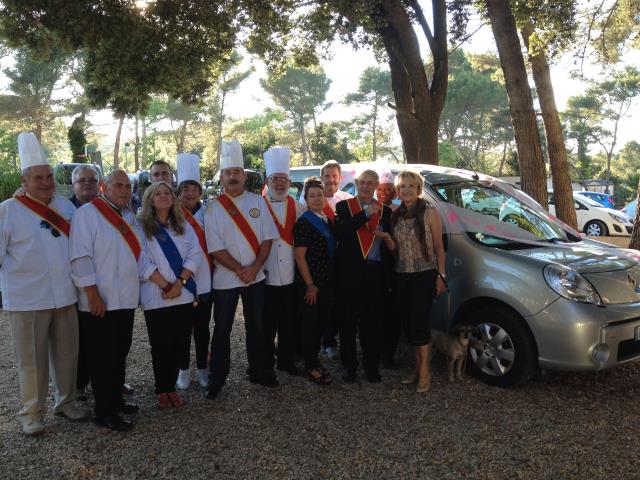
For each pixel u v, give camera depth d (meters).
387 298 4.88
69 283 3.80
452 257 4.78
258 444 3.61
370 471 3.26
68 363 3.93
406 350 5.53
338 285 4.59
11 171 9.57
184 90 13.36
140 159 69.94
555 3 10.66
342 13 10.88
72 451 3.54
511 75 8.13
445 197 5.06
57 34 11.33
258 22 12.33
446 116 56.28
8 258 3.67
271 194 4.75
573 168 61.25
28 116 45.38
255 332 4.52
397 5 10.44
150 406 4.27
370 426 3.84
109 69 12.22
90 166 4.50
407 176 4.43
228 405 4.24
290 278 4.72
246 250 4.34
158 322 4.09
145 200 4.07
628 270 4.43
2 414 4.15
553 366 4.14
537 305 4.19
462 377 4.71
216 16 11.62
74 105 46.41
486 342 4.54
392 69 11.82
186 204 4.73
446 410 4.07
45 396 3.82
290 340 4.87
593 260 4.48
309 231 4.55
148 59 12.02
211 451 3.52
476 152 60.03
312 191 4.59
